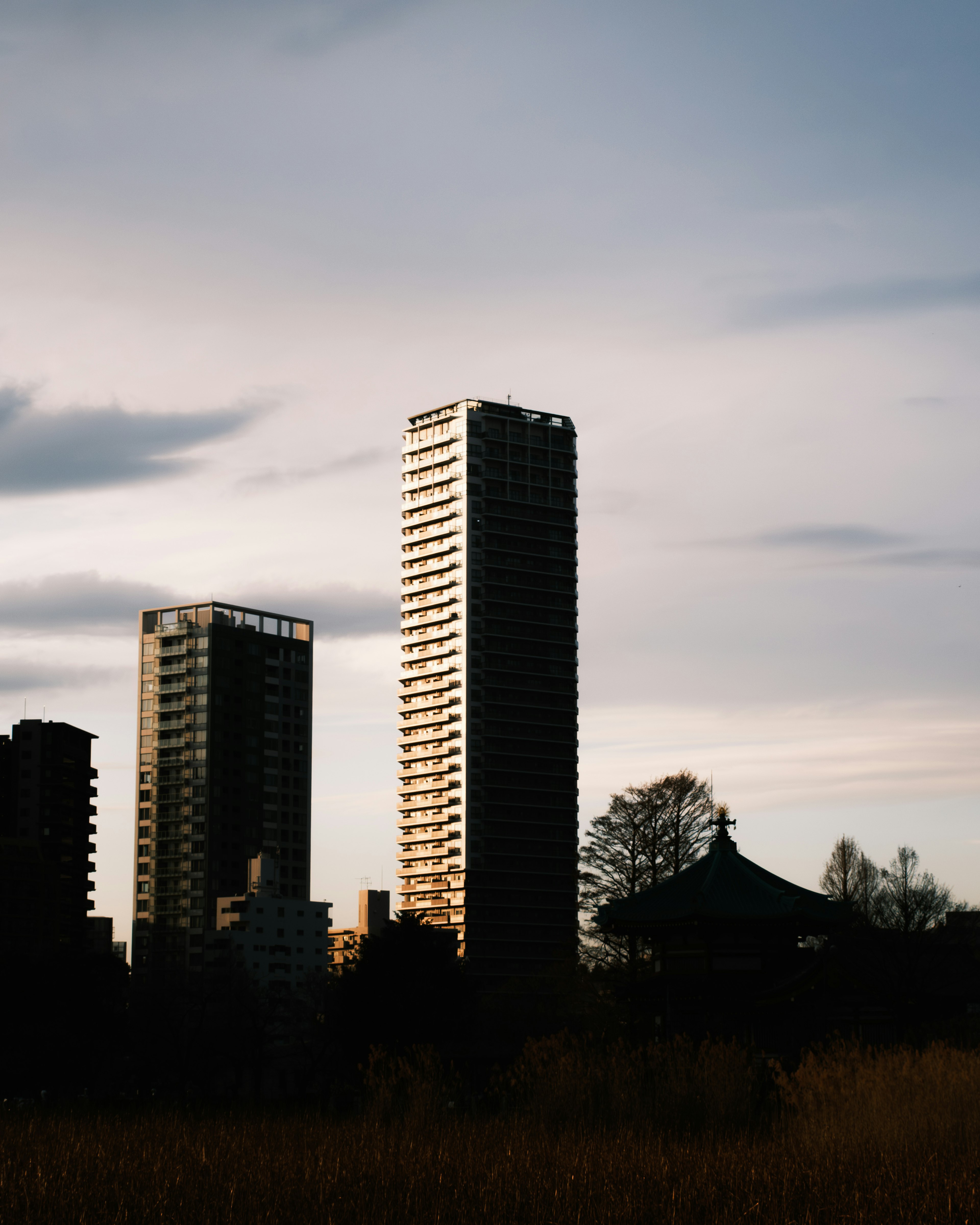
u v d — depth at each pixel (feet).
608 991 302.25
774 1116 169.78
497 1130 165.37
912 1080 154.51
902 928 290.97
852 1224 104.99
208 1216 108.78
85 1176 124.57
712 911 227.61
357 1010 321.32
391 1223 107.55
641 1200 112.68
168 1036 436.76
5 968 392.68
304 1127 171.01
